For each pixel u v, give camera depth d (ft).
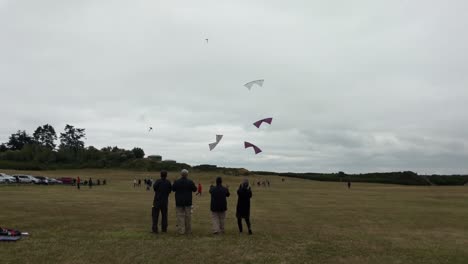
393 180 472.03
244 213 51.72
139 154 554.46
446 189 291.17
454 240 51.90
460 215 89.76
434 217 84.33
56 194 147.64
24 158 497.05
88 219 65.98
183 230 50.52
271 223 67.00
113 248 39.55
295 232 55.52
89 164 513.45
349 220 75.20
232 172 474.08
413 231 60.49
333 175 508.12
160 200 51.06
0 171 382.83
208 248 40.40
